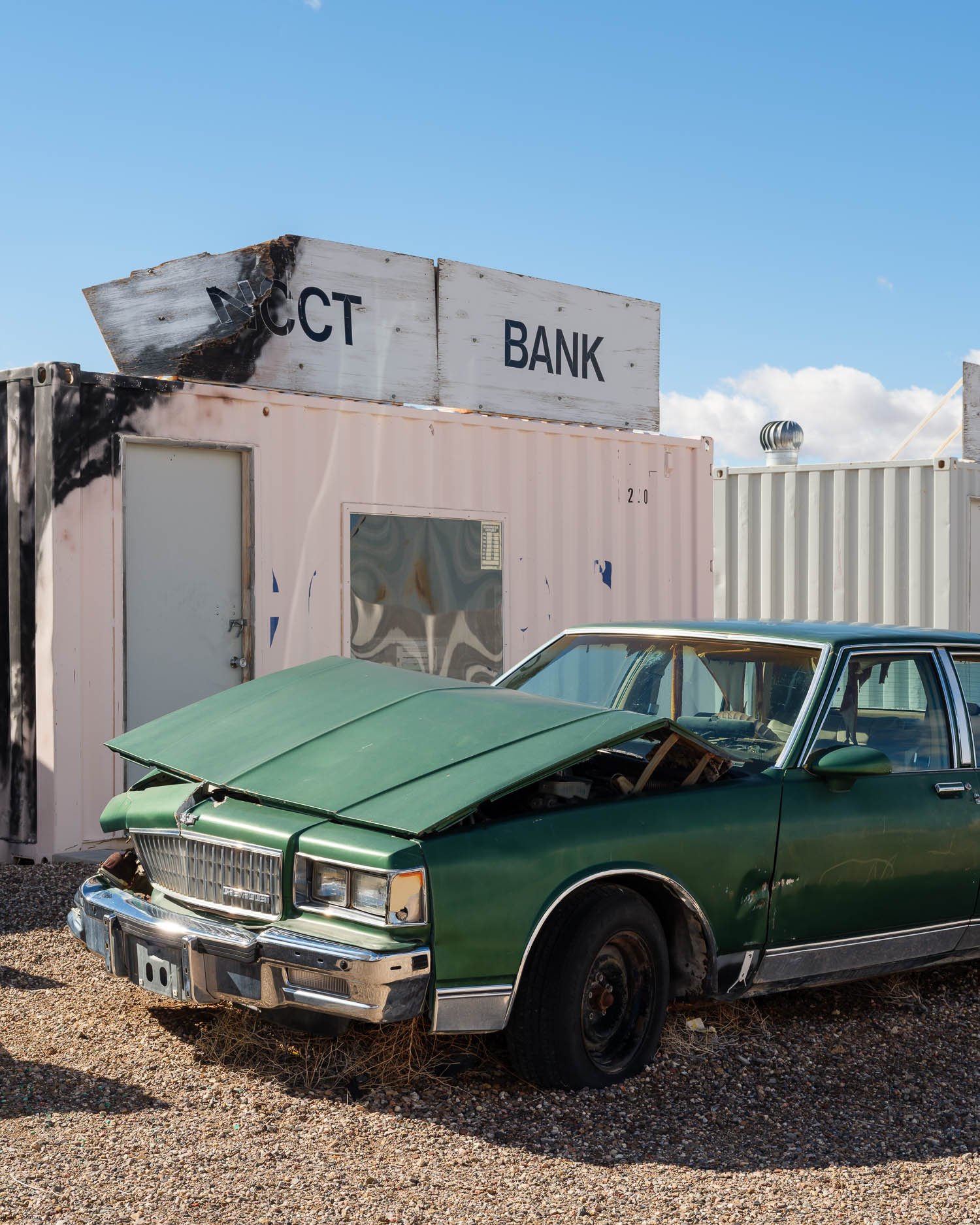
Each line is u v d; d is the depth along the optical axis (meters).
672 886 4.13
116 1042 4.27
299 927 3.72
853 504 14.12
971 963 5.79
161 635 7.92
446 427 9.48
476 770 3.89
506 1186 3.34
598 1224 3.15
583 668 5.51
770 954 4.40
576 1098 3.92
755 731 4.83
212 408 8.08
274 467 8.43
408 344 9.64
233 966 3.80
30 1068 4.02
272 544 8.43
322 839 3.77
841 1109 4.04
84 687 7.43
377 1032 4.13
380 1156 3.48
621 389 11.12
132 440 7.67
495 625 9.82
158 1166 3.35
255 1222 3.07
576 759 3.92
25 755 7.40
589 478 10.54
